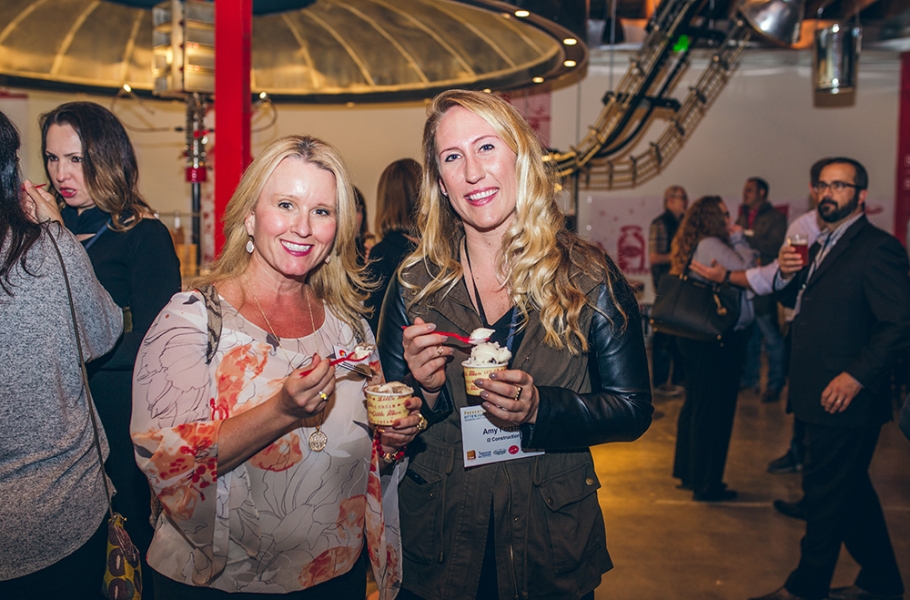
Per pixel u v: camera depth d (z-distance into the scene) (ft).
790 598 9.12
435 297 5.39
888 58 27.32
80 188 6.70
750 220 25.72
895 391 18.88
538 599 5.00
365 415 4.96
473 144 5.02
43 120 6.81
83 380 4.68
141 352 4.39
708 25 22.20
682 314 12.32
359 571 5.06
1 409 4.18
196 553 4.36
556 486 5.08
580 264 5.16
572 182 27.12
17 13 17.20
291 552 4.56
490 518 5.05
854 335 8.71
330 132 27.22
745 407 21.01
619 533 11.68
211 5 13.96
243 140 9.91
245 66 9.91
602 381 5.13
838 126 27.81
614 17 22.71
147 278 6.66
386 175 8.77
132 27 19.02
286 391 3.98
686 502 13.16
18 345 4.24
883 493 13.50
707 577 10.04
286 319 4.85
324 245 4.75
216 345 4.44
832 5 22.54
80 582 4.55
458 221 5.62
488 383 4.47
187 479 4.13
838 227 9.36
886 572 9.11
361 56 20.47
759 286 11.57
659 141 25.52
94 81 20.02
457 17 17.51
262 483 4.46
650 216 27.91
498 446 5.03
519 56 18.98
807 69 27.63
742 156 27.81
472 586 5.00
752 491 13.79
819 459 8.92
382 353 5.53
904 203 28.02
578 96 25.62
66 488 4.42
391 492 5.21
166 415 4.19
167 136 25.64
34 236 4.42
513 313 5.19
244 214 4.71
